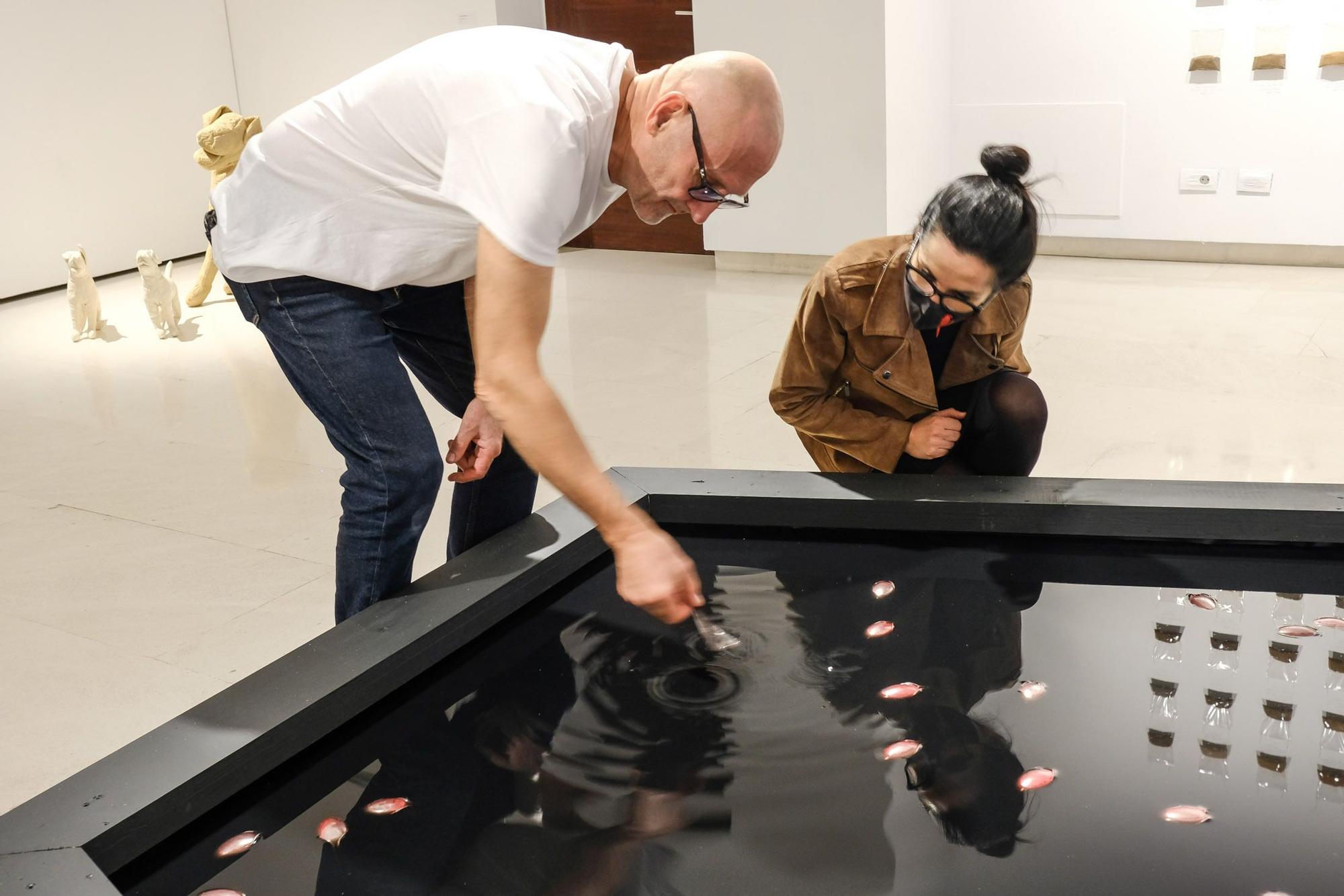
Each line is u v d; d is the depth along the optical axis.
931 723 1.25
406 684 1.35
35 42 6.23
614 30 6.31
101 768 1.12
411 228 1.54
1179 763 1.16
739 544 1.68
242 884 1.05
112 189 6.70
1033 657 1.36
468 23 6.42
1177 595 1.48
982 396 2.01
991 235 1.60
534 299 1.28
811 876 1.03
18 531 3.07
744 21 5.32
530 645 1.44
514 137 1.28
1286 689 1.28
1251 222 5.28
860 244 1.89
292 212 1.56
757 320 4.81
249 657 2.34
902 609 1.48
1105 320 4.54
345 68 6.87
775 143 1.35
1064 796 1.12
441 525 2.92
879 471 2.00
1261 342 4.13
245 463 3.52
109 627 2.50
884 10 4.99
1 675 2.31
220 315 5.54
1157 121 5.33
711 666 1.38
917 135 5.50
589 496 1.27
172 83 6.92
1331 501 1.53
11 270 6.27
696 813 1.12
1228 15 5.06
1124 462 3.13
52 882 0.96
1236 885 0.99
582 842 1.09
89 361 4.82
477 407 1.70
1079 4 5.32
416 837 1.11
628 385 4.04
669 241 6.42
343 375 1.60
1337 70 4.93
